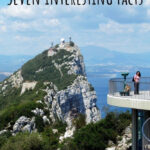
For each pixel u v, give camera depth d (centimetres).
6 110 11494
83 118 7088
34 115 11081
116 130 5094
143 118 2981
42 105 12838
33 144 5466
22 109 11269
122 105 2838
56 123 10744
